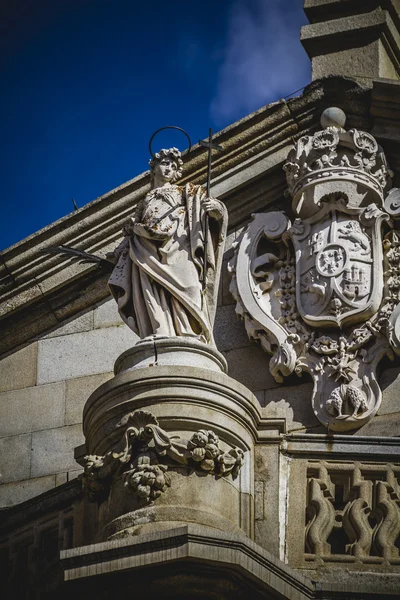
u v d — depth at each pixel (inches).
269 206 765.3
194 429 662.5
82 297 773.9
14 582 696.4
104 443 671.1
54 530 695.1
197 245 698.8
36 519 699.4
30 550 695.7
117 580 634.2
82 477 668.7
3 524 708.0
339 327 722.8
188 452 654.5
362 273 726.5
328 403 709.9
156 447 654.5
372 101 757.3
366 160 746.2
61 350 768.9
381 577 650.2
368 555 658.8
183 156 772.0
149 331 692.1
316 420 714.8
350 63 784.3
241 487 666.2
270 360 727.7
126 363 683.4
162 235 697.6
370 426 707.4
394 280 729.6
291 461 677.3
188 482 653.3
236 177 766.5
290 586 634.2
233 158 768.9
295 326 730.2
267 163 765.9
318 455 677.3
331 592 640.4
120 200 775.1
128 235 709.9
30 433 755.4
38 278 776.3
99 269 770.2
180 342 679.7
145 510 647.1
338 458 676.7
